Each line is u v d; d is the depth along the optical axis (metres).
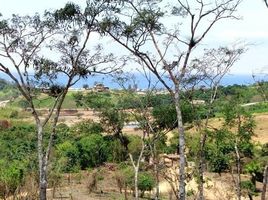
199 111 34.50
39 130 27.06
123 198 47.44
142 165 53.50
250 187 47.12
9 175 42.06
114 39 26.86
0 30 26.12
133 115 36.09
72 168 61.81
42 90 28.09
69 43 27.17
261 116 80.50
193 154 39.75
